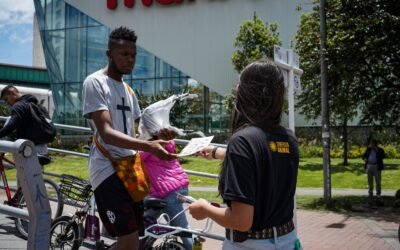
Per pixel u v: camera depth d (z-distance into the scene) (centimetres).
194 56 3127
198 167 2083
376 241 853
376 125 1420
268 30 2698
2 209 239
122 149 346
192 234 445
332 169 2162
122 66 349
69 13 3284
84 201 514
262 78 233
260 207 220
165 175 490
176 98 400
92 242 501
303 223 1045
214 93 3080
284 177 229
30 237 213
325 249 780
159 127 376
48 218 218
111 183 340
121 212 338
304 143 2909
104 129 326
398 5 1227
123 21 3228
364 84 1331
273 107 233
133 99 374
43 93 3312
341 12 1283
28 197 212
